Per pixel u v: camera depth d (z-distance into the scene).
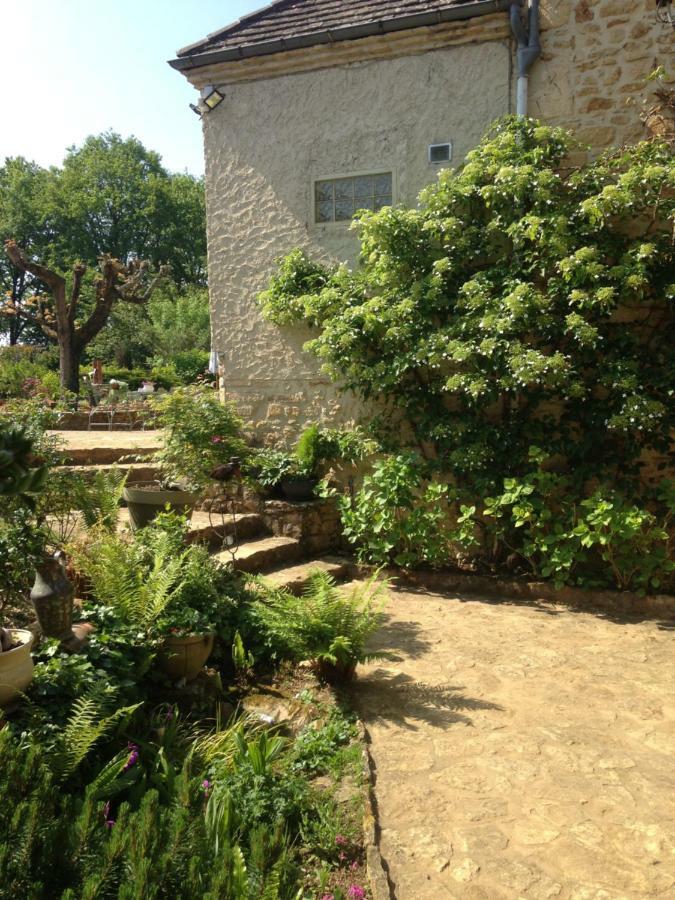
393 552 6.62
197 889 1.99
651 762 3.35
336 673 4.14
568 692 4.10
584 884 2.53
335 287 6.83
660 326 5.95
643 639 4.96
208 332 28.31
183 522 5.06
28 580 3.78
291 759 3.23
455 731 3.65
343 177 6.95
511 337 5.89
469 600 5.89
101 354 28.98
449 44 6.45
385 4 6.84
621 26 6.00
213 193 7.49
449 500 6.23
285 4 7.56
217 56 7.04
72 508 4.64
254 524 6.71
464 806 3.00
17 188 34.06
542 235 5.73
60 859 1.94
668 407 5.69
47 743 2.69
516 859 2.66
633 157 5.77
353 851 2.71
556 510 6.20
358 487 6.99
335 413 7.12
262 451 7.10
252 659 4.18
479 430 6.19
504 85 6.32
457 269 6.25
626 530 5.35
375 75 6.75
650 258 5.57
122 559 4.03
